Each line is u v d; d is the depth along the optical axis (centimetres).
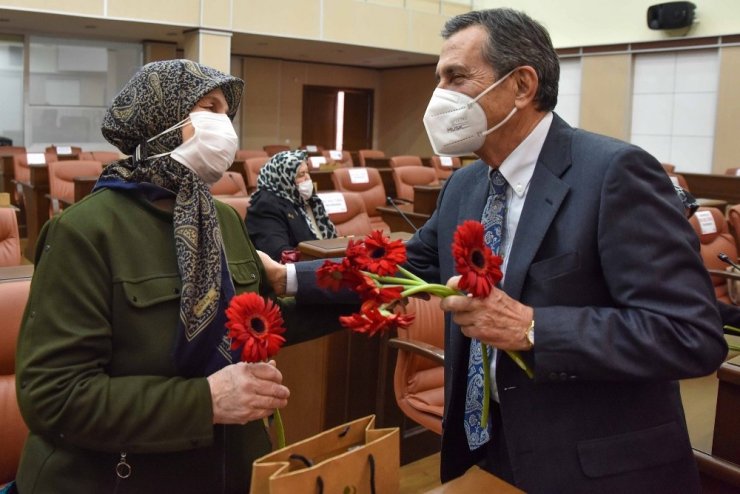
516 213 120
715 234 368
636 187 107
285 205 320
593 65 1053
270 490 88
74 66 1045
